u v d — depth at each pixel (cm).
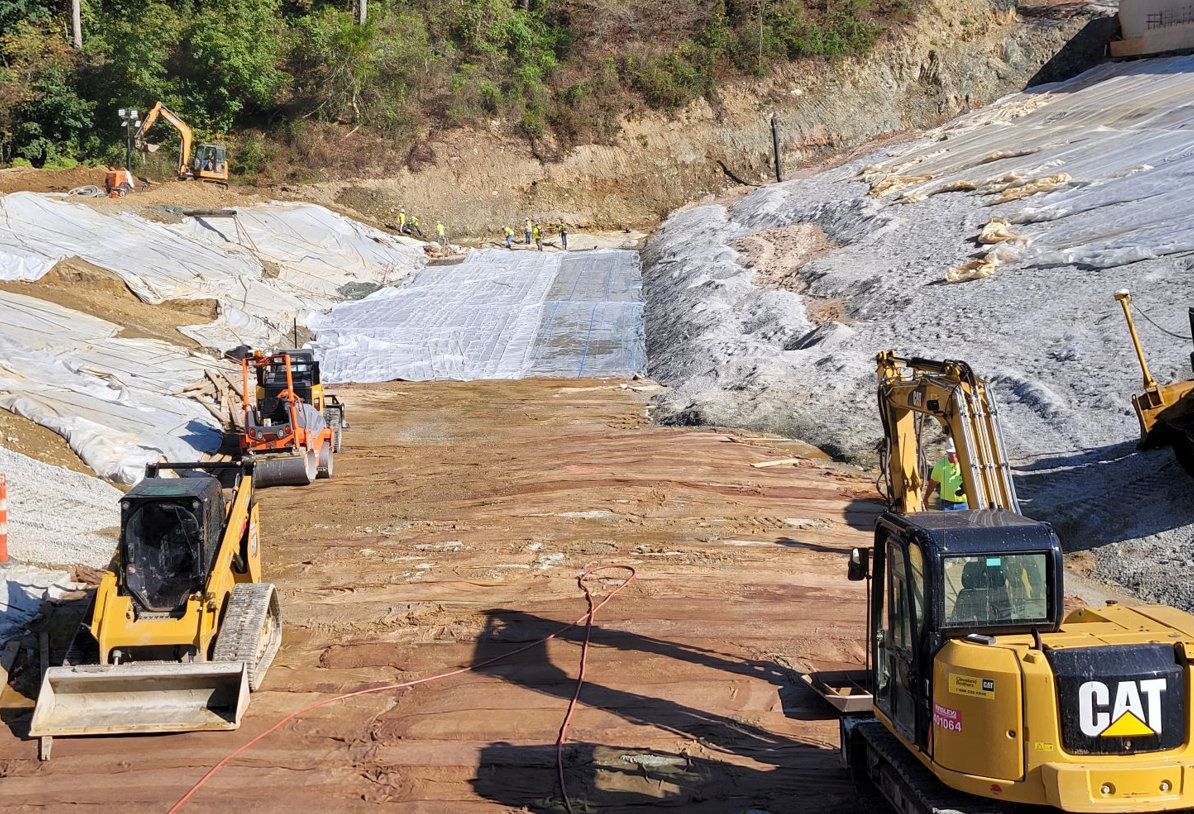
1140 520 1427
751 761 912
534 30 6106
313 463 1998
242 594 1087
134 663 1007
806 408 2331
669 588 1340
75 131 5078
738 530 1595
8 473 1620
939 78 6228
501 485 1920
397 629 1232
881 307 2895
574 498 1792
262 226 4247
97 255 3388
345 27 5347
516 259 4878
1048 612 674
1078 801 598
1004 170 4050
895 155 5062
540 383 3142
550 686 1068
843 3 6400
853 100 6109
